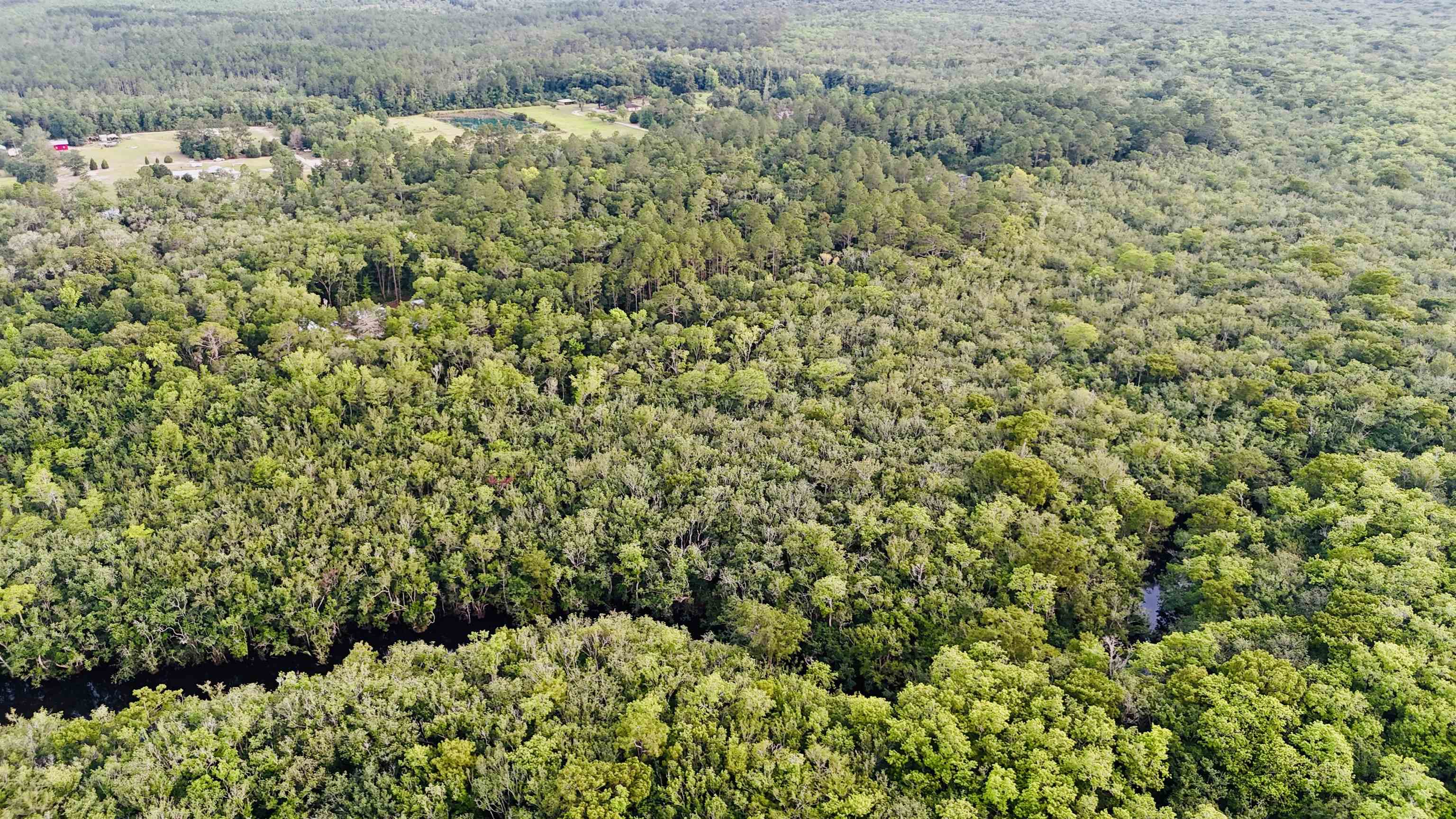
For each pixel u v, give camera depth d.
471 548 89.69
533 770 62.62
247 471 99.00
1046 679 66.62
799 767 60.66
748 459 101.62
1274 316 125.00
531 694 70.19
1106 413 105.44
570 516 95.12
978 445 103.06
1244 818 56.12
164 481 97.38
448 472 100.81
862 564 86.00
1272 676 63.03
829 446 103.44
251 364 116.19
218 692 74.94
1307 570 77.31
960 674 66.88
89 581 84.94
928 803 59.69
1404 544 76.75
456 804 62.91
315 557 88.50
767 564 87.44
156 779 61.81
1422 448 95.12
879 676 75.62
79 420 106.19
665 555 89.81
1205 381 110.31
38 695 80.75
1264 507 91.25
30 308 127.88
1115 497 91.75
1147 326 124.94
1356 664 64.31
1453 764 57.03
